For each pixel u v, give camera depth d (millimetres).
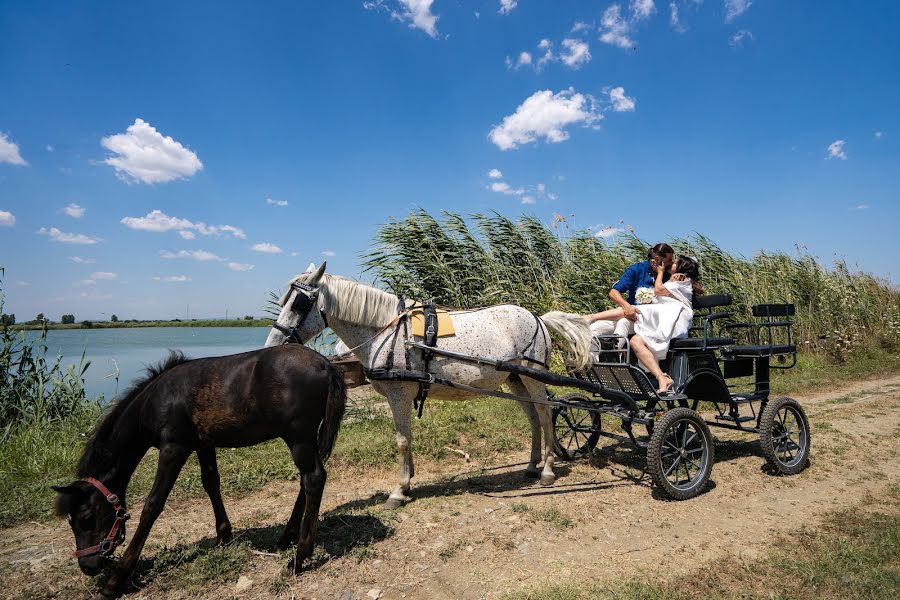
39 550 4328
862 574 3529
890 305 16531
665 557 3971
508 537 4352
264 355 3789
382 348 5016
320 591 3596
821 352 14023
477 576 3770
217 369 3760
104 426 3686
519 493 5445
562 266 12227
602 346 6055
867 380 11719
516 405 8945
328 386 3771
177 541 4402
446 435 7320
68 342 17797
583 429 6609
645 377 5430
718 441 7223
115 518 3592
